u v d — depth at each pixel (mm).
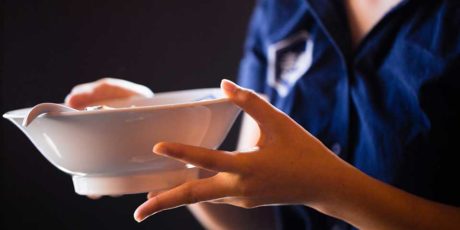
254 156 741
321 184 787
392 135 1004
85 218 1785
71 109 721
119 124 708
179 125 730
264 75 1258
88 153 732
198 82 1786
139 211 729
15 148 1714
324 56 1134
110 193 767
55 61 1620
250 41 1304
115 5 1659
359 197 829
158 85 1753
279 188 765
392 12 1060
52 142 737
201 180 745
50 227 1774
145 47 1720
